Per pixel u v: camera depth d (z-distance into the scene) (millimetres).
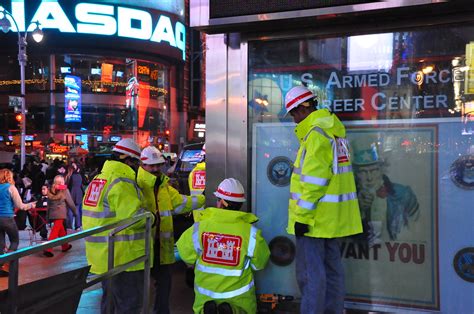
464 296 3625
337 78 3992
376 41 3865
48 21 44000
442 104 3691
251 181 4254
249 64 4254
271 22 3828
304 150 3490
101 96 46156
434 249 3707
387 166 3840
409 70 3777
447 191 3674
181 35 52000
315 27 3975
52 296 2582
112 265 3646
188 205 4785
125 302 3936
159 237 4469
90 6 45000
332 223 3400
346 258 3955
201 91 54500
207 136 4379
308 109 3631
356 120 3932
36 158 27391
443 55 3684
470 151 3615
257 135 4242
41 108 44719
